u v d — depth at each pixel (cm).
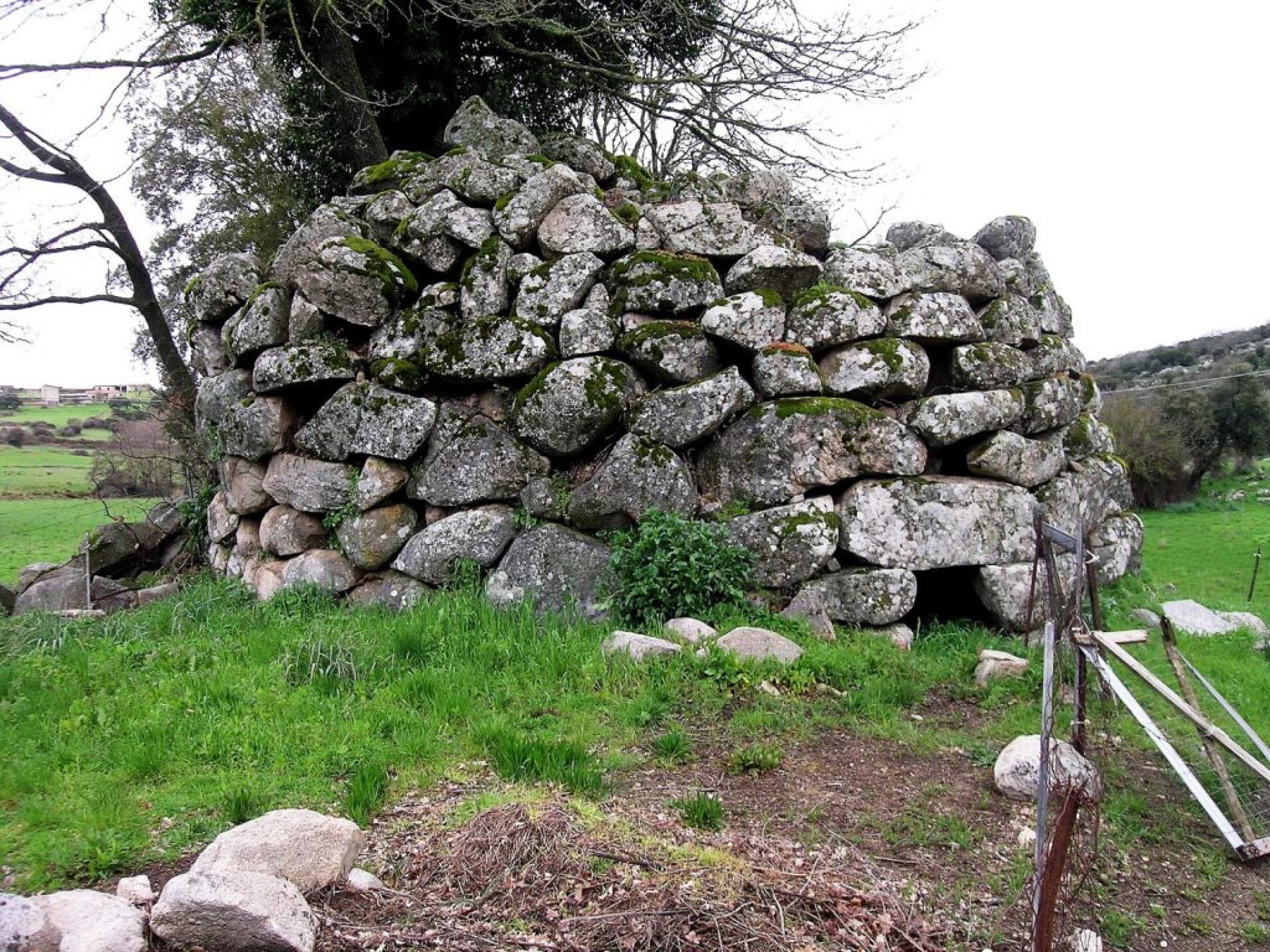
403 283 707
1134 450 2206
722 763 422
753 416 641
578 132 1338
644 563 613
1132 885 340
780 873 317
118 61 877
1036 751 397
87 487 1301
